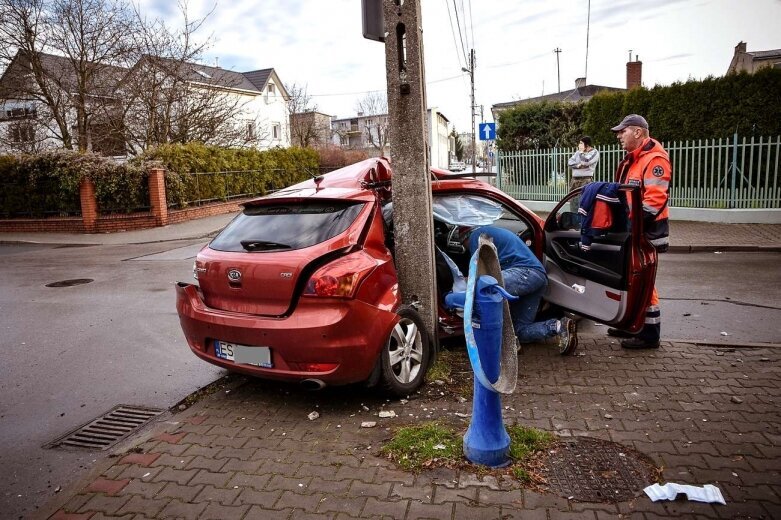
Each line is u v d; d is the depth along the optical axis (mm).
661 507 2729
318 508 2842
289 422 3887
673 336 5445
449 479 3031
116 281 9680
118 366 5344
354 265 3795
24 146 22750
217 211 21297
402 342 4152
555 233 5328
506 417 3730
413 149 4387
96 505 2986
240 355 3912
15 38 20484
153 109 22391
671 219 13812
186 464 3361
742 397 3924
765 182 12742
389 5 4289
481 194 5324
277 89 46219
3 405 4516
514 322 4984
